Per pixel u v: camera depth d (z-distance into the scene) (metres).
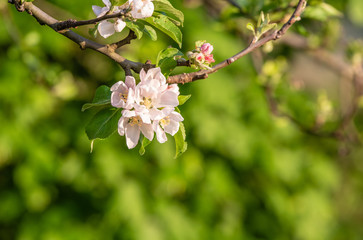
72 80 5.13
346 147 4.95
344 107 5.77
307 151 6.37
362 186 8.22
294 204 6.12
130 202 5.09
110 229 5.16
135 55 4.34
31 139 5.06
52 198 5.18
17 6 2.06
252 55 4.54
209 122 5.38
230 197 5.64
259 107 5.64
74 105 5.37
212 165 5.62
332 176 6.45
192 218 5.49
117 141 5.25
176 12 2.08
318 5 3.40
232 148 5.54
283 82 4.97
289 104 5.02
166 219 5.25
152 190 5.31
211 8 5.01
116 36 4.35
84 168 5.12
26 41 4.67
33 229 5.08
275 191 5.93
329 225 6.73
